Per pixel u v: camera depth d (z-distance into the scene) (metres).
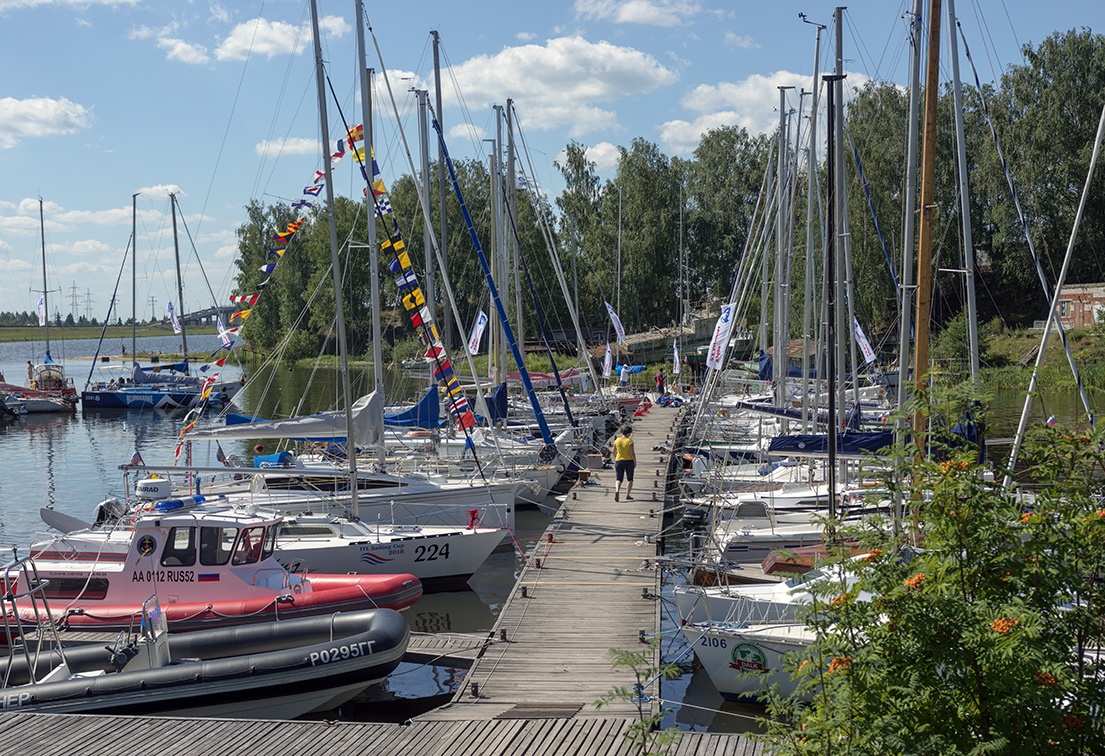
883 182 52.03
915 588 5.80
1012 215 56.56
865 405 34.09
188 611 14.04
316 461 23.84
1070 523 6.06
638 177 74.50
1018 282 60.62
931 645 5.67
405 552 17.39
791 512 18.70
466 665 13.55
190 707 11.28
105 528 16.77
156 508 15.88
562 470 26.22
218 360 20.58
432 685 13.62
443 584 18.00
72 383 62.16
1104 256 56.16
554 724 10.25
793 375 35.81
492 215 33.62
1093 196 55.84
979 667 5.54
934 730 5.62
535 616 14.34
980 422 6.73
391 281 66.06
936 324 51.84
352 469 18.00
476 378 25.11
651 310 74.50
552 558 17.55
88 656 12.03
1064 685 5.38
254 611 14.09
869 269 49.84
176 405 52.81
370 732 10.13
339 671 11.76
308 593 14.48
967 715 5.64
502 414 28.44
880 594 6.04
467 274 62.66
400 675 13.95
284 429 20.00
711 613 13.02
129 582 14.55
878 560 6.19
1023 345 51.78
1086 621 5.84
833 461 13.32
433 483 21.12
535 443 27.59
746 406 24.11
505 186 37.38
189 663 11.55
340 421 20.34
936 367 7.16
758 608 12.83
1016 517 6.06
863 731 5.69
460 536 17.73
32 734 10.08
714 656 12.48
